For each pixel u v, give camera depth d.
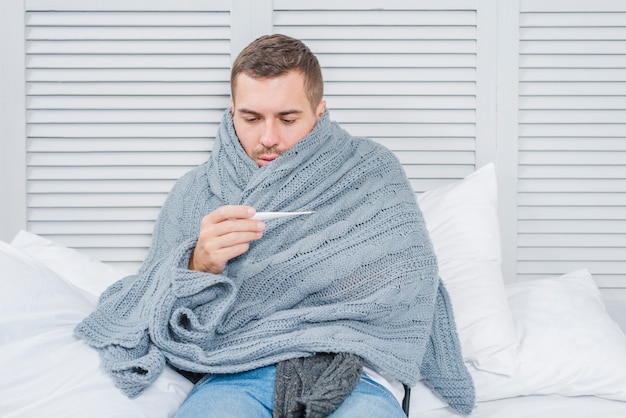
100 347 1.27
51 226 1.91
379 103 1.91
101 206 1.91
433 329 1.54
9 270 1.28
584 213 1.95
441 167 1.93
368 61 1.90
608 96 1.92
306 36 1.89
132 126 1.90
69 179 1.90
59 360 1.21
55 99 1.89
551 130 1.93
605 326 1.61
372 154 1.58
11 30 1.85
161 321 1.29
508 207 1.93
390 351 1.36
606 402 1.52
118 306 1.37
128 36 1.87
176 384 1.31
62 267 1.67
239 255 1.45
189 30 1.88
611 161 1.93
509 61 1.90
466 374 1.49
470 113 1.92
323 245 1.44
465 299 1.63
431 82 1.91
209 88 1.90
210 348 1.36
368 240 1.45
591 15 1.91
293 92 1.47
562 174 1.94
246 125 1.51
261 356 1.32
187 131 1.91
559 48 1.91
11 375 1.15
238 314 1.39
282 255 1.42
